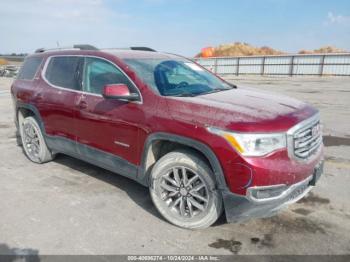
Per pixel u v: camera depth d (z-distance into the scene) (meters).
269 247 2.79
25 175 4.51
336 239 2.89
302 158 2.79
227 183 2.69
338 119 8.13
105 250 2.77
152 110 3.12
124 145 3.43
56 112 4.27
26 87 4.87
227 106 2.92
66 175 4.49
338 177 4.29
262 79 27.44
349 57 28.95
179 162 2.97
